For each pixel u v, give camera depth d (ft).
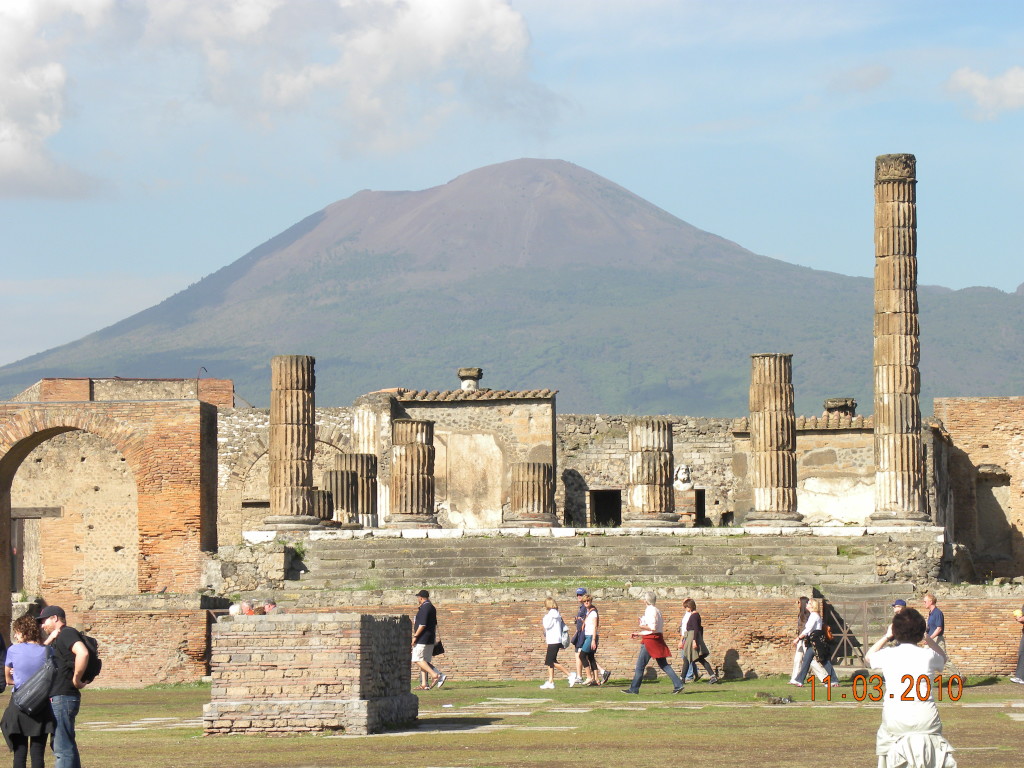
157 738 92.84
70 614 162.71
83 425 184.03
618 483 259.80
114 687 150.30
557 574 169.78
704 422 258.57
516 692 128.06
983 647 149.59
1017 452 245.24
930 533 178.40
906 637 65.98
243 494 260.21
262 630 93.86
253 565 173.37
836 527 180.45
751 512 196.34
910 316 190.29
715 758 80.84
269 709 92.94
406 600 155.84
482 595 155.02
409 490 198.59
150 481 182.19
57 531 257.75
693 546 175.63
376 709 94.53
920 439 189.78
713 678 140.77
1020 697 120.67
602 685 137.59
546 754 82.69
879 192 192.54
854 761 79.20
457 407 252.42
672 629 148.66
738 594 154.30
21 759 72.74
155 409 183.11
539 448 250.78
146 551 181.27
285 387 194.39
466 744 87.45
